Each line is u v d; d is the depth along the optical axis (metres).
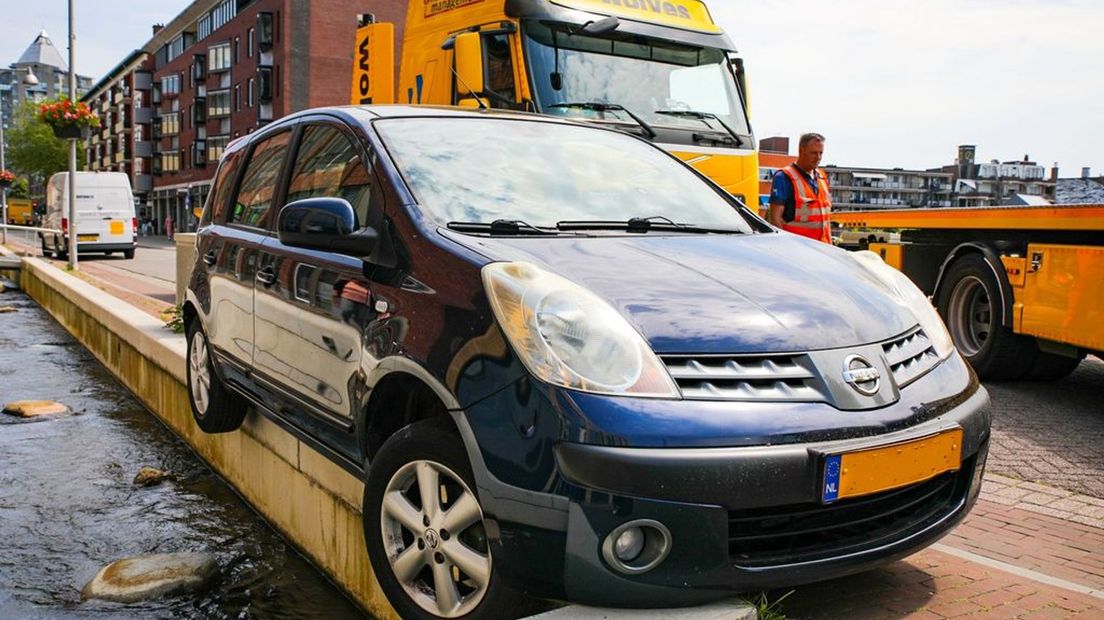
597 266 3.01
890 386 2.84
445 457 2.83
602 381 2.54
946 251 8.76
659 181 4.09
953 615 3.02
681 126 8.63
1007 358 7.85
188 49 83.81
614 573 2.47
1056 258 7.07
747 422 2.54
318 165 4.09
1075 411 6.91
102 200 30.78
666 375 2.59
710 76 9.12
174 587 4.34
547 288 2.73
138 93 98.06
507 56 8.21
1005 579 3.35
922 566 3.46
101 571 4.49
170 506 5.61
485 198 3.49
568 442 2.47
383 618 3.95
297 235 3.54
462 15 8.83
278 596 4.35
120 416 7.87
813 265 3.39
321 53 61.81
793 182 7.85
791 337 2.79
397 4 64.31
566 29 8.28
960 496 3.06
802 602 3.10
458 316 2.83
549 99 8.06
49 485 5.99
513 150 3.88
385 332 3.12
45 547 4.93
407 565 3.04
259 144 5.04
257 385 4.43
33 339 12.67
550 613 2.55
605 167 4.01
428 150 3.67
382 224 3.37
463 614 2.84
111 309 9.95
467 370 2.73
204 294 5.20
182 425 7.02
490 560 2.72
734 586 2.54
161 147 93.94
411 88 9.61
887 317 3.12
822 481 2.54
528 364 2.59
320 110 4.37
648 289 2.88
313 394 3.75
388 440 3.11
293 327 3.91
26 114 107.88
